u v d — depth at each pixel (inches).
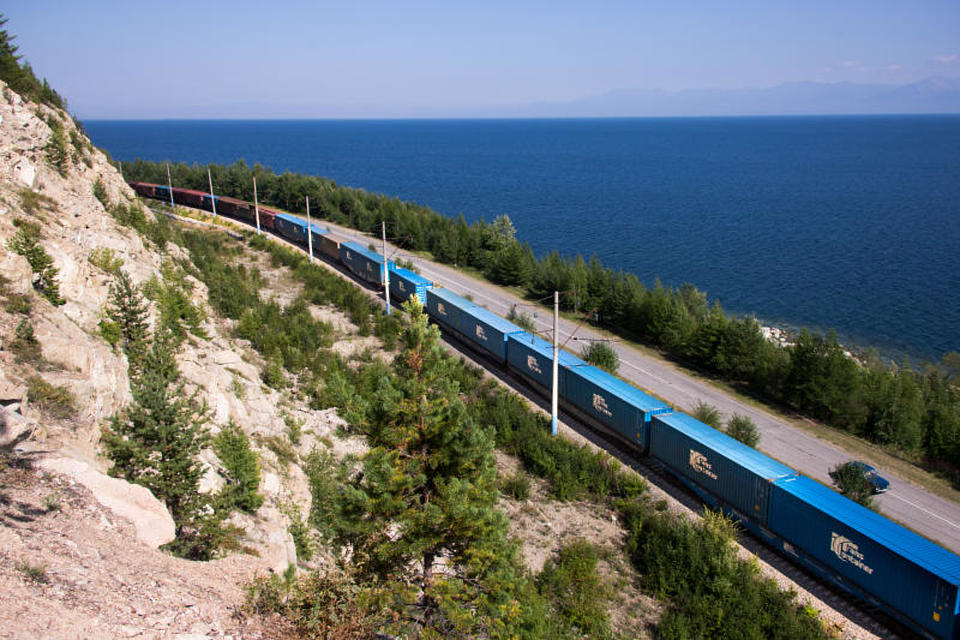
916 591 716.0
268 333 1578.5
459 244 2881.4
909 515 1063.6
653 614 806.5
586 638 747.4
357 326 1927.9
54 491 507.5
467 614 518.0
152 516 541.3
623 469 1173.7
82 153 1537.9
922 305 2748.5
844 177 7322.8
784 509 884.6
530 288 2534.5
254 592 470.3
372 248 2652.6
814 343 1501.0
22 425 566.3
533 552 924.6
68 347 749.3
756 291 2979.8
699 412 1363.2
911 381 1455.5
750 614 764.0
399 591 521.3
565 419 1401.3
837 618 789.2
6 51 1533.0
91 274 1034.7
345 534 605.3
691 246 3878.0
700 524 960.9
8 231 960.9
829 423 1434.5
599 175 7790.4
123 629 369.4
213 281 1804.9
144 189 3951.8
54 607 361.1
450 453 612.1
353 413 658.2
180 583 458.0
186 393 858.8
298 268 2412.6
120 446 635.5
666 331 1907.0
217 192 4062.5
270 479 849.5
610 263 3494.1
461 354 1801.2
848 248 3782.0
